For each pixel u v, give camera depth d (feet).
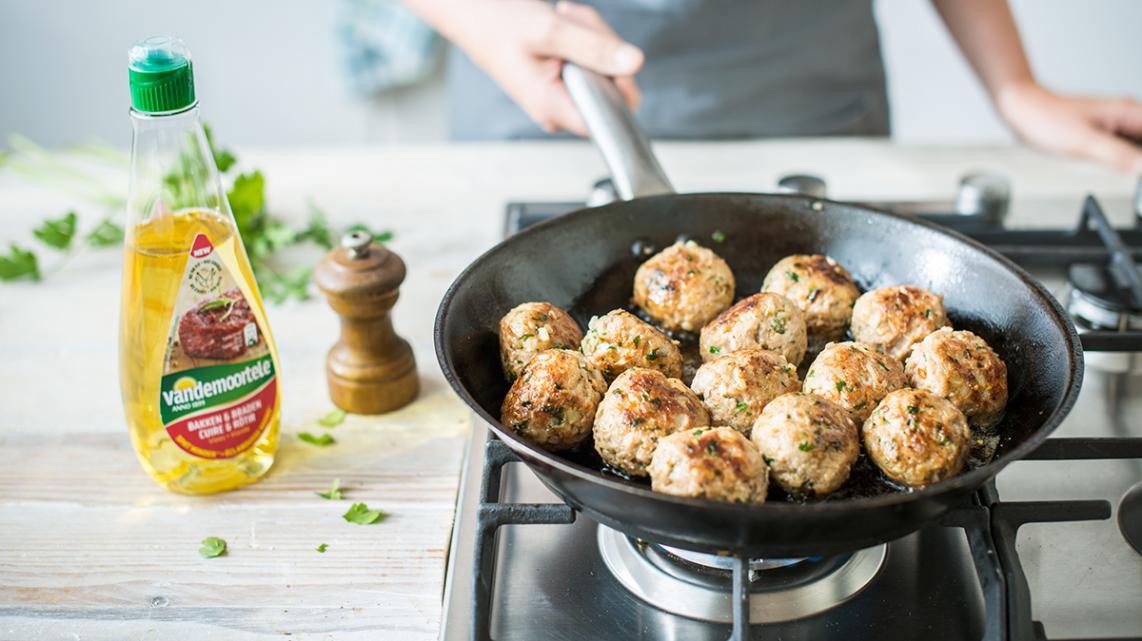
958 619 2.19
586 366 2.36
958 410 2.26
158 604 2.27
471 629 2.10
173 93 2.26
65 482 2.55
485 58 3.31
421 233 3.46
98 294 3.20
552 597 2.24
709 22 3.96
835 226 2.78
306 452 2.63
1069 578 2.25
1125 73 5.95
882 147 3.94
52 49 5.91
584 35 3.02
